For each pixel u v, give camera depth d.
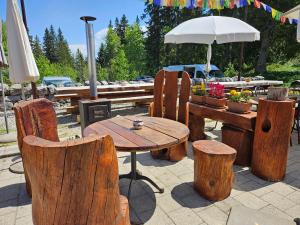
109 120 2.89
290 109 2.59
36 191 1.10
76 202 1.03
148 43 25.31
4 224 2.09
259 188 2.63
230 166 2.36
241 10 17.45
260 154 2.81
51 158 0.95
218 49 21.09
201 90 4.10
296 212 2.21
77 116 5.76
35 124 2.34
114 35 39.91
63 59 51.59
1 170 3.19
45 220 1.11
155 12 24.02
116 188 1.14
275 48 20.50
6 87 7.20
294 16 4.75
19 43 3.23
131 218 2.15
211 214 2.20
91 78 4.41
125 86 6.70
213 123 5.62
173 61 23.39
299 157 3.51
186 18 20.91
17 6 3.23
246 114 3.17
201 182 2.45
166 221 2.11
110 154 1.05
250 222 2.05
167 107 3.62
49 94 7.54
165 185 2.75
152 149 1.92
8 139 4.25
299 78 16.44
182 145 3.40
